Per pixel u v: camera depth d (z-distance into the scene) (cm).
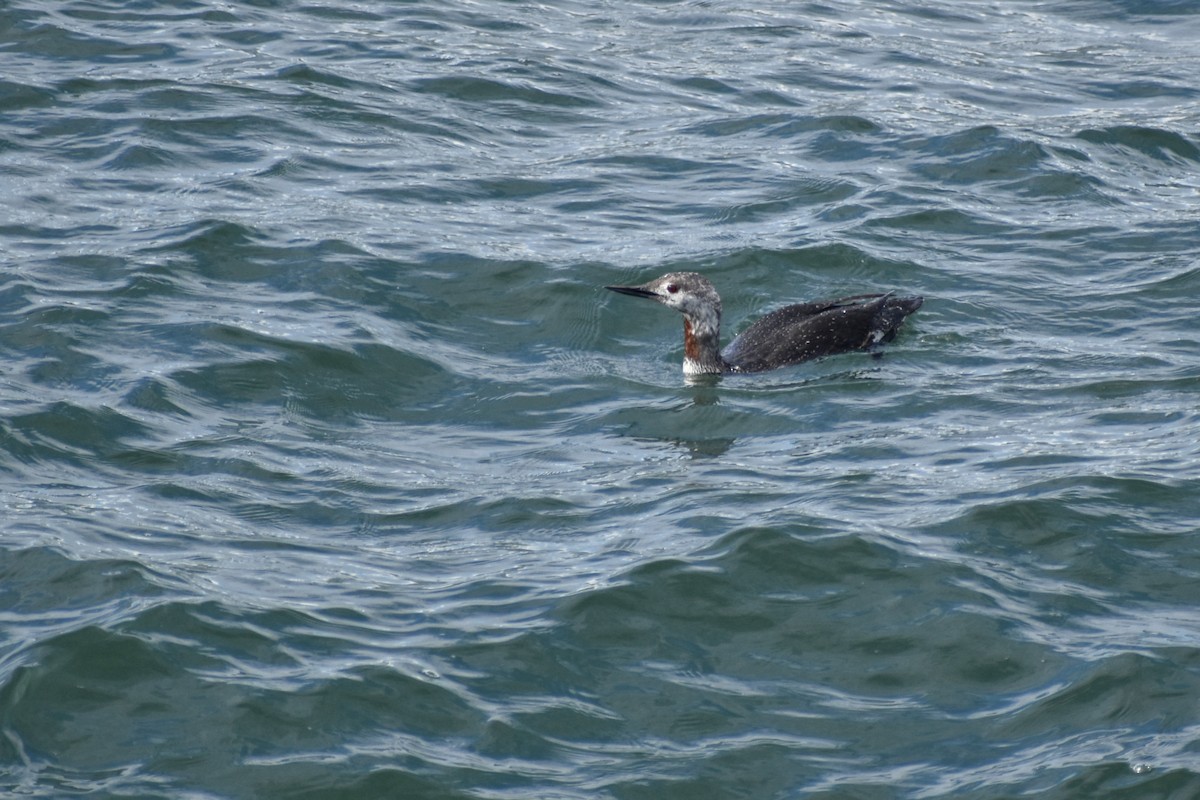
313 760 984
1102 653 1069
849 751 999
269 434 1456
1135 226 1981
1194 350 1630
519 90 2427
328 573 1203
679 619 1132
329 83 2375
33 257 1789
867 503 1288
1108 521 1234
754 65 2598
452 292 1789
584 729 1020
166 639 1090
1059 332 1705
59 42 2453
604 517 1299
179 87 2303
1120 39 2797
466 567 1216
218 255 1817
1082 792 945
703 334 1639
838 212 2022
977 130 2267
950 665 1077
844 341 1686
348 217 1948
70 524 1249
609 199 2066
